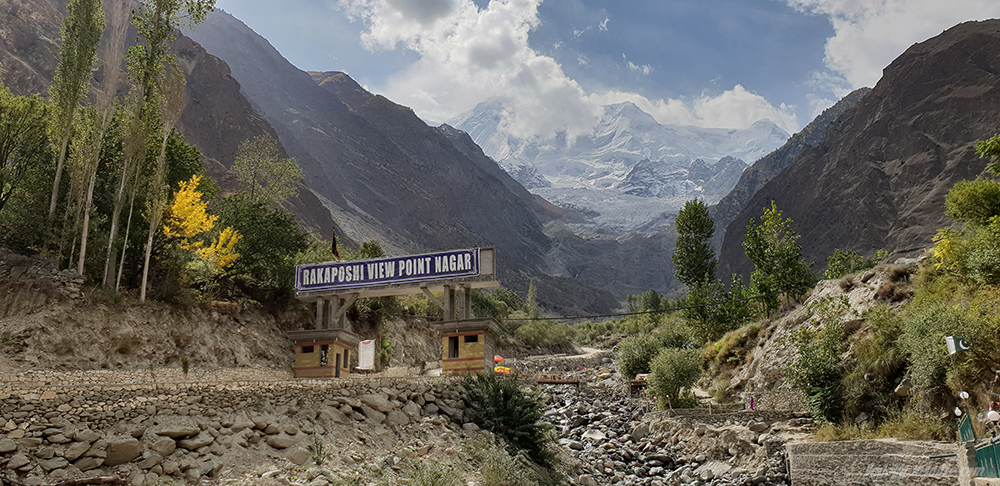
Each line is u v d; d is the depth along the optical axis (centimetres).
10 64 10281
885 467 2330
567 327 11206
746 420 3281
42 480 1731
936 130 18300
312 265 3744
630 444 3569
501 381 3184
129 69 3828
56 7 12875
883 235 16938
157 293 3459
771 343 4041
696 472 3055
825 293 3941
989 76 18388
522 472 2580
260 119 17750
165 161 3791
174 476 1928
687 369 3956
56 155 3600
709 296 5862
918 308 2866
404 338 5728
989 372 2281
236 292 4009
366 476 2212
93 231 3359
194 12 3966
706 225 7681
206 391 2269
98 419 1980
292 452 2227
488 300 9862
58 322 2791
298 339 3578
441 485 2173
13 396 1845
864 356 2966
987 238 2778
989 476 1585
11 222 3291
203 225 3703
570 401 4506
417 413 2856
